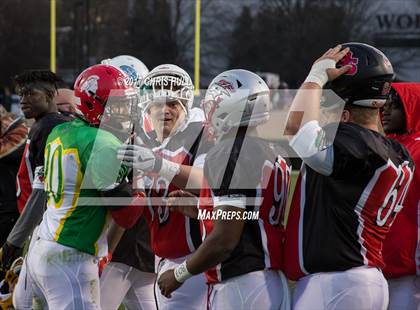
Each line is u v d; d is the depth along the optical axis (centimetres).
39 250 1202
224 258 1032
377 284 1040
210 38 6656
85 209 1183
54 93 1617
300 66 6525
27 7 6844
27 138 1627
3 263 1446
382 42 6319
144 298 1506
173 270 1091
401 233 1209
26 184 1571
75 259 1181
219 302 1077
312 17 6488
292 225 1075
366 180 1023
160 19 6681
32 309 1303
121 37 6706
